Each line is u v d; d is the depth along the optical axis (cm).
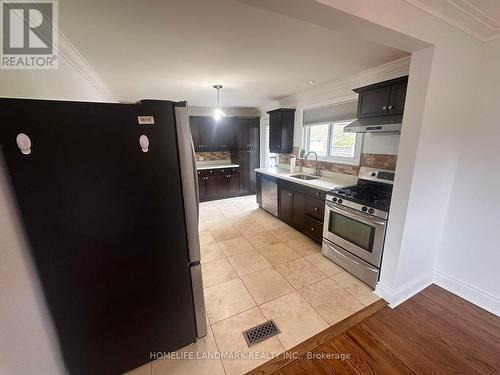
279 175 382
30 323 95
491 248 185
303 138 405
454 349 155
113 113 107
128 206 119
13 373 83
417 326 173
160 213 128
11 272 86
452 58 160
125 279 126
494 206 181
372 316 183
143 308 135
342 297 204
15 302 87
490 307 188
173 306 146
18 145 92
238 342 161
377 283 207
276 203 403
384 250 198
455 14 145
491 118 177
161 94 392
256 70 259
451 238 210
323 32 169
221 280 231
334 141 351
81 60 213
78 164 104
